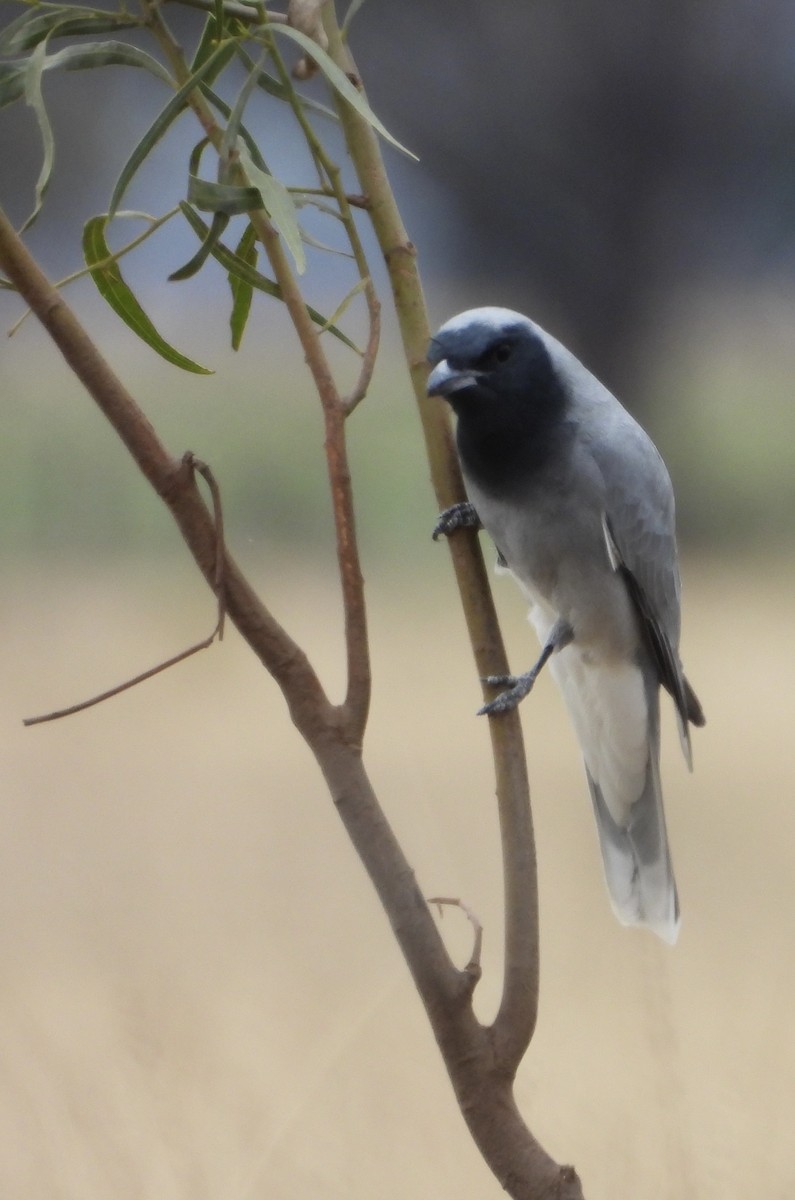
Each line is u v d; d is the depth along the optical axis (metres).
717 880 12.08
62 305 3.62
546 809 13.45
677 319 38.62
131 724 19.92
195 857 13.63
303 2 4.22
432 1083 5.55
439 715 19.08
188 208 3.93
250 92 3.91
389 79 34.94
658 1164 4.93
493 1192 5.31
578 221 37.25
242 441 34.47
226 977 9.52
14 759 18.06
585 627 8.16
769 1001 7.35
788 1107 5.14
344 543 3.71
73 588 29.36
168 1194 5.39
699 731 19.67
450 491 4.71
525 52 34.75
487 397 7.34
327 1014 8.20
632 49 35.03
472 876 8.99
